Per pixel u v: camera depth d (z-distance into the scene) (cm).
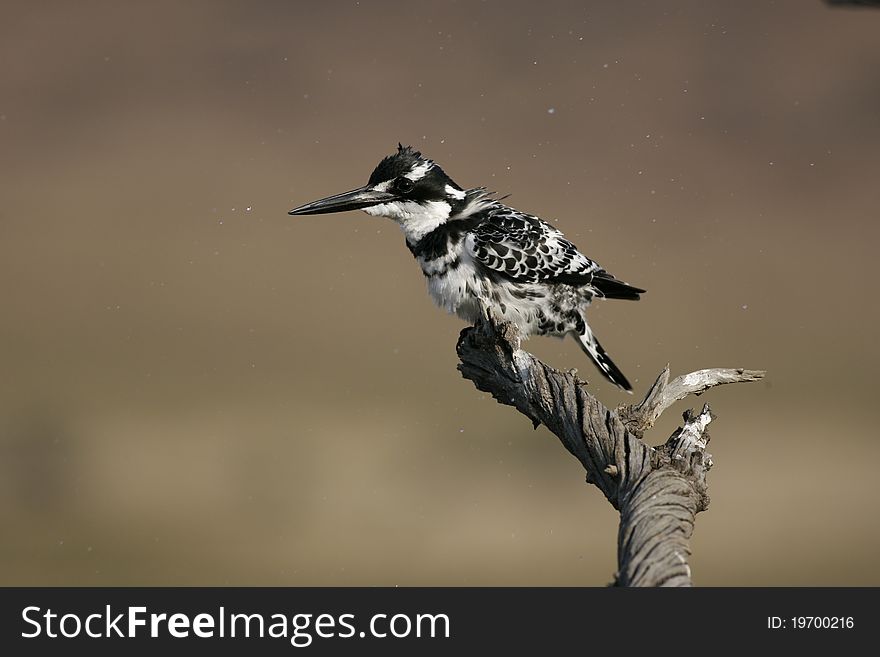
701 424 491
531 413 514
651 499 429
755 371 546
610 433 473
